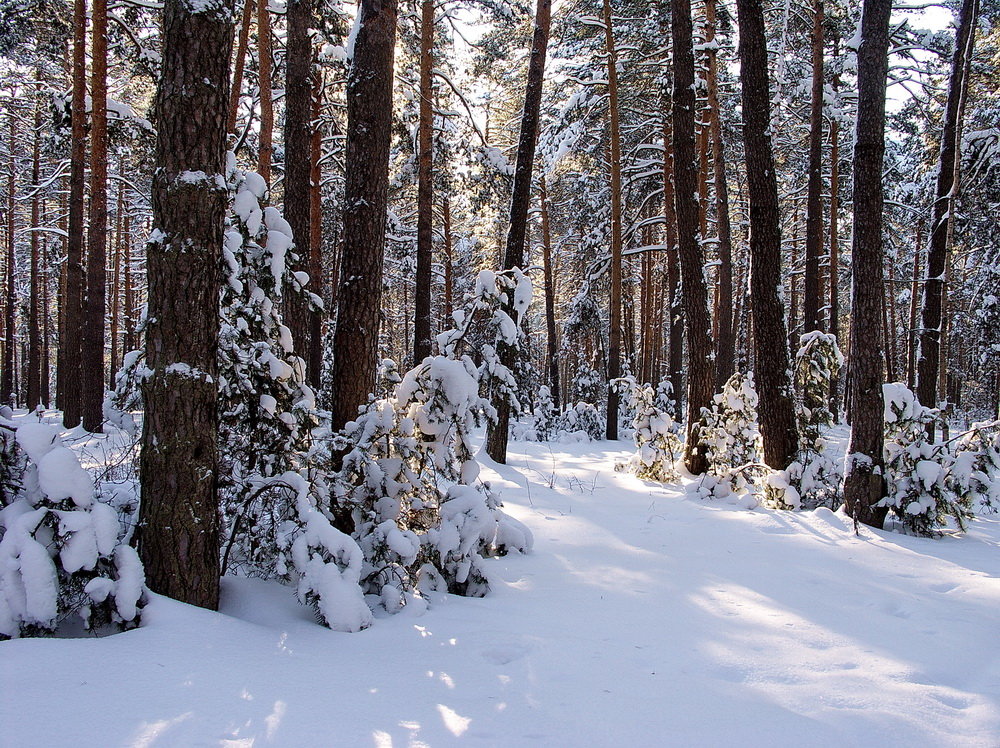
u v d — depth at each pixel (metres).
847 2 14.98
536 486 9.10
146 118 13.42
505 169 13.45
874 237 6.64
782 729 2.56
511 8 13.86
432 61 13.81
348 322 5.25
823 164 20.47
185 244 3.43
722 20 16.19
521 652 3.25
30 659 2.61
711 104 14.66
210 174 3.50
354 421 4.95
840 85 18.12
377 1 5.29
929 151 17.91
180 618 3.15
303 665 2.93
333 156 16.64
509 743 2.34
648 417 10.30
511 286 5.78
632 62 16.61
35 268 22.34
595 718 2.58
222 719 2.35
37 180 21.12
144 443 3.47
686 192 10.44
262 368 4.41
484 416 5.20
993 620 3.98
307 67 9.11
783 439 8.09
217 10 3.46
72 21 13.09
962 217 14.86
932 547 5.93
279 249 4.59
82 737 2.14
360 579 4.11
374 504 4.59
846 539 6.12
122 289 32.97
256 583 4.01
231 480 4.02
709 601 4.32
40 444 3.17
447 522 4.50
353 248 5.27
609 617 3.96
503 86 20.70
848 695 2.91
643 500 8.31
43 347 26.62
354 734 2.33
